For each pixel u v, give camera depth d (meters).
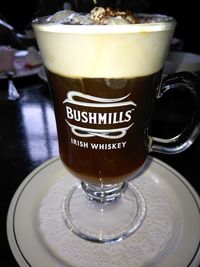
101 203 0.17
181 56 0.41
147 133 0.17
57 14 0.15
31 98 0.34
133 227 0.16
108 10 0.15
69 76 0.13
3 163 0.21
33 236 0.14
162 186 0.19
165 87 0.17
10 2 1.00
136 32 0.12
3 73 0.40
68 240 0.15
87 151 0.15
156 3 0.88
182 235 0.14
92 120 0.14
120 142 0.15
